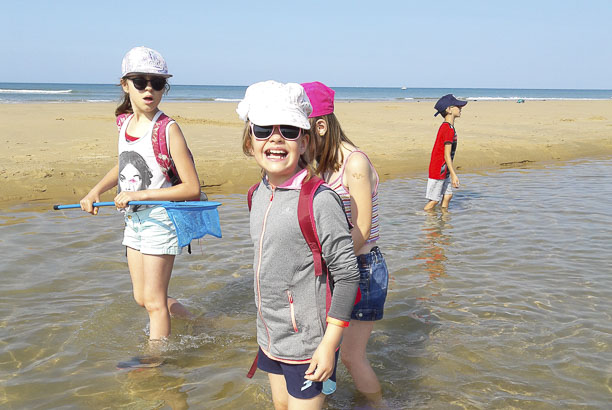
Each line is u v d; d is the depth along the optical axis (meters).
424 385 3.39
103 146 12.94
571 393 3.30
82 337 4.00
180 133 3.59
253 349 3.90
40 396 3.24
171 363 3.67
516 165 13.38
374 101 63.66
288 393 2.48
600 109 38.75
